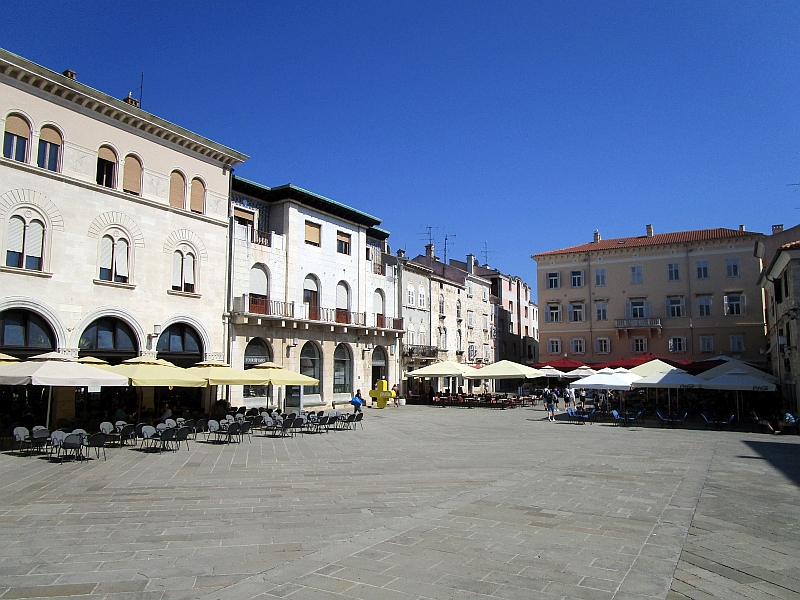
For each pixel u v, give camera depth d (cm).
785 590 662
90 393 2508
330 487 1280
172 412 2691
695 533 902
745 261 5244
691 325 5362
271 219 3778
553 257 5969
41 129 2352
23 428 1655
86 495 1176
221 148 3116
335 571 713
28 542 840
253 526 938
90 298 2469
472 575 700
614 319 5659
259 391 3416
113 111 2597
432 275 5478
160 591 650
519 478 1401
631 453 1897
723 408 3431
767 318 4400
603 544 835
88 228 2481
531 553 790
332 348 4050
